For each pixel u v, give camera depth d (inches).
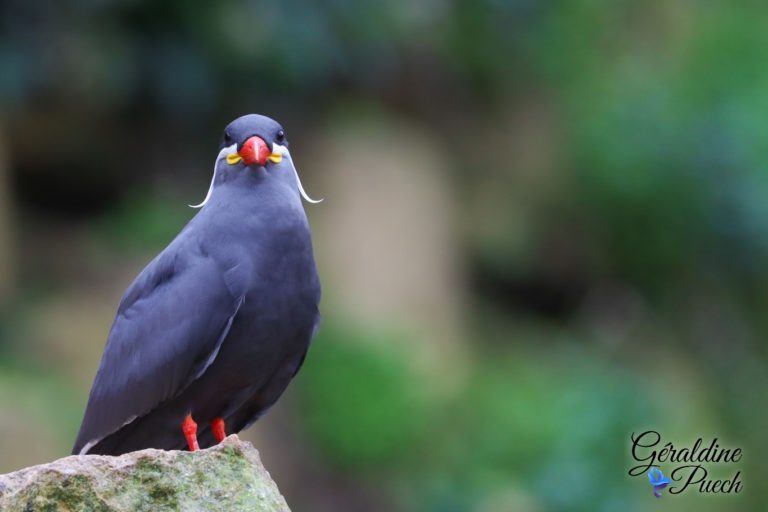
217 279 296.8
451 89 700.7
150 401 301.3
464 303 652.1
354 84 672.4
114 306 571.2
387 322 591.5
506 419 577.0
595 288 701.3
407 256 624.1
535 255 693.9
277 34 599.8
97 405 309.4
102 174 633.6
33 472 238.5
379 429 553.6
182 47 594.9
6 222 578.6
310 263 306.0
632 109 694.5
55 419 509.0
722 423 661.3
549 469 558.3
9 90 563.8
